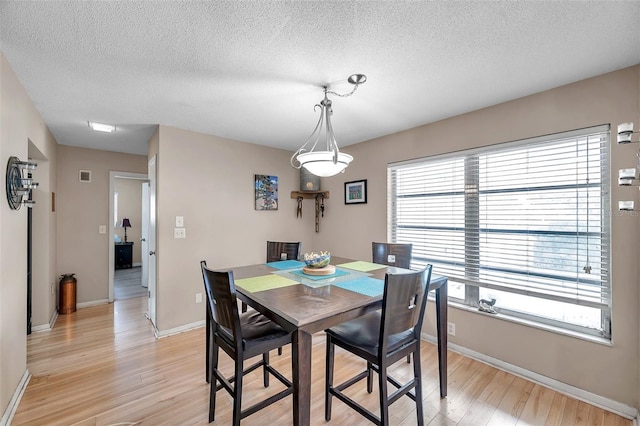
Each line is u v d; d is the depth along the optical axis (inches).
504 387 82.0
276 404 75.6
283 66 71.0
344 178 151.9
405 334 63.6
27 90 82.9
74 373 89.0
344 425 67.6
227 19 54.0
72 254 152.2
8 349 69.7
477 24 55.4
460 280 103.7
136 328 125.3
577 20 54.1
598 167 76.5
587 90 76.8
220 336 65.5
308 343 51.2
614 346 72.0
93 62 68.9
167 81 78.5
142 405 74.4
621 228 71.5
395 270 89.2
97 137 135.0
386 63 69.6
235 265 138.8
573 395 77.4
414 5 50.2
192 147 124.6
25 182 75.5
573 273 80.5
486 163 98.7
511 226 92.8
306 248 168.6
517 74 74.8
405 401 76.3
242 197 141.9
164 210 117.0
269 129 122.8
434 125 112.0
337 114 104.1
